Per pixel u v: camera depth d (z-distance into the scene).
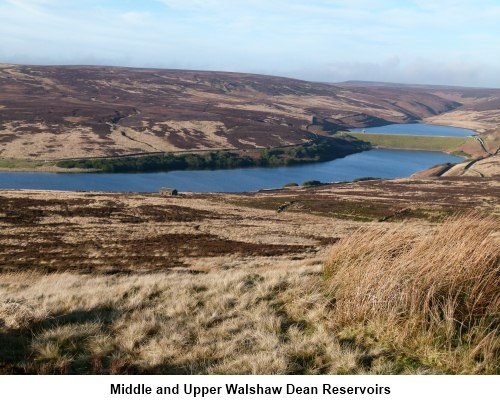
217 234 49.53
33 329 8.02
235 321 8.41
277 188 112.69
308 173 140.00
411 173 145.38
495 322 7.23
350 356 6.79
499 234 8.91
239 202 80.38
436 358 6.66
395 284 7.91
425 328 7.14
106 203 68.50
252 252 37.62
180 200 78.31
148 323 8.23
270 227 56.56
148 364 6.94
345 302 8.12
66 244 40.81
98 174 119.38
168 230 51.28
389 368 6.57
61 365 6.78
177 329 8.11
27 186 100.81
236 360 6.89
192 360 7.02
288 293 9.45
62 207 62.72
